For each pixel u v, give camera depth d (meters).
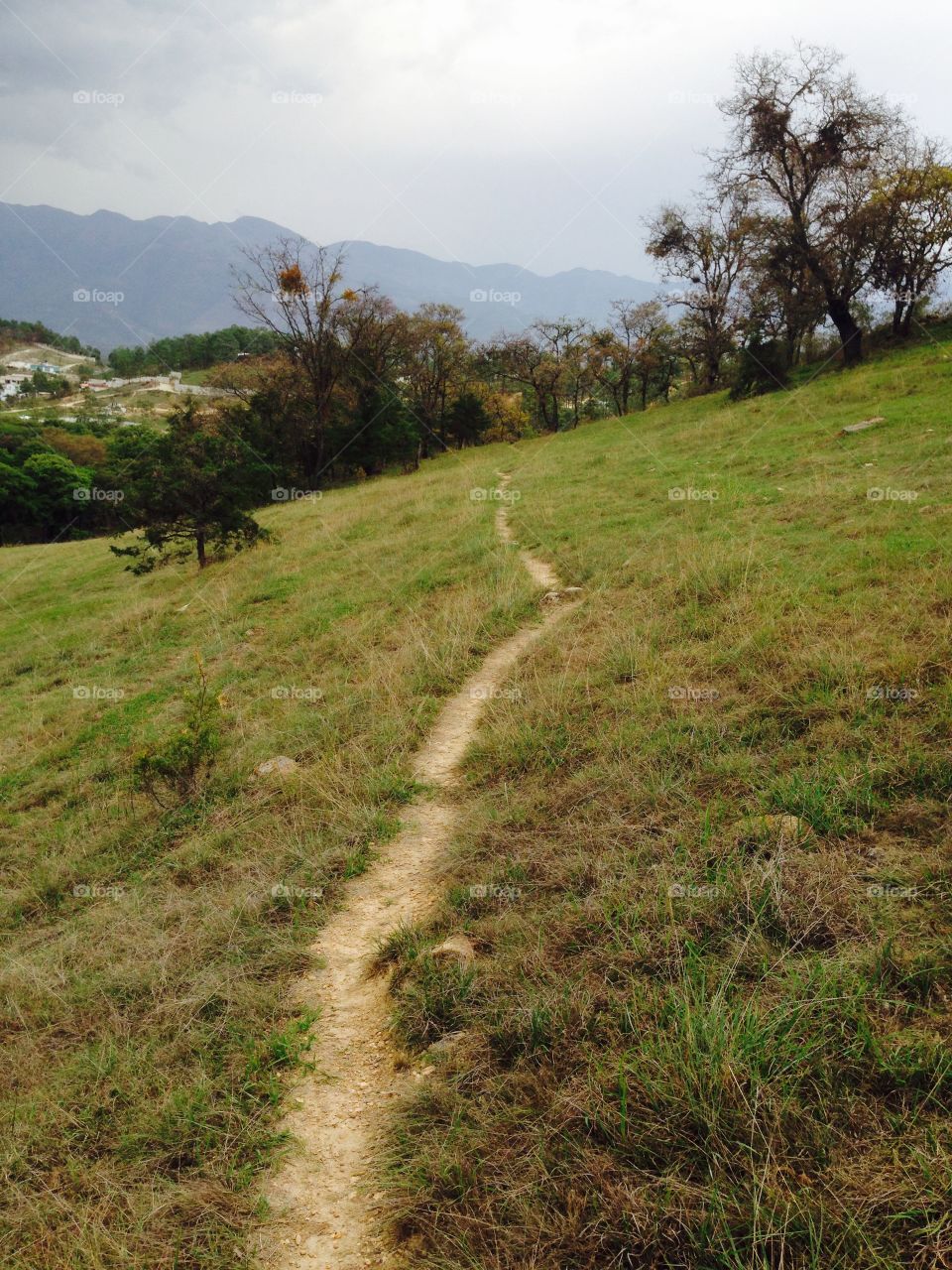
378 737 7.27
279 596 14.38
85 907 5.91
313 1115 3.45
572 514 15.74
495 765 6.38
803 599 7.91
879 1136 2.76
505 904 4.56
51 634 16.25
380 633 10.69
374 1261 2.77
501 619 10.03
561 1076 3.28
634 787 5.31
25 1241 3.01
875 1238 2.45
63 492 57.44
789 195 31.16
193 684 10.66
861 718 5.40
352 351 42.56
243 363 46.38
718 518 12.56
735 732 5.70
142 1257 2.83
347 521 20.83
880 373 24.38
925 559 8.23
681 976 3.64
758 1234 2.48
